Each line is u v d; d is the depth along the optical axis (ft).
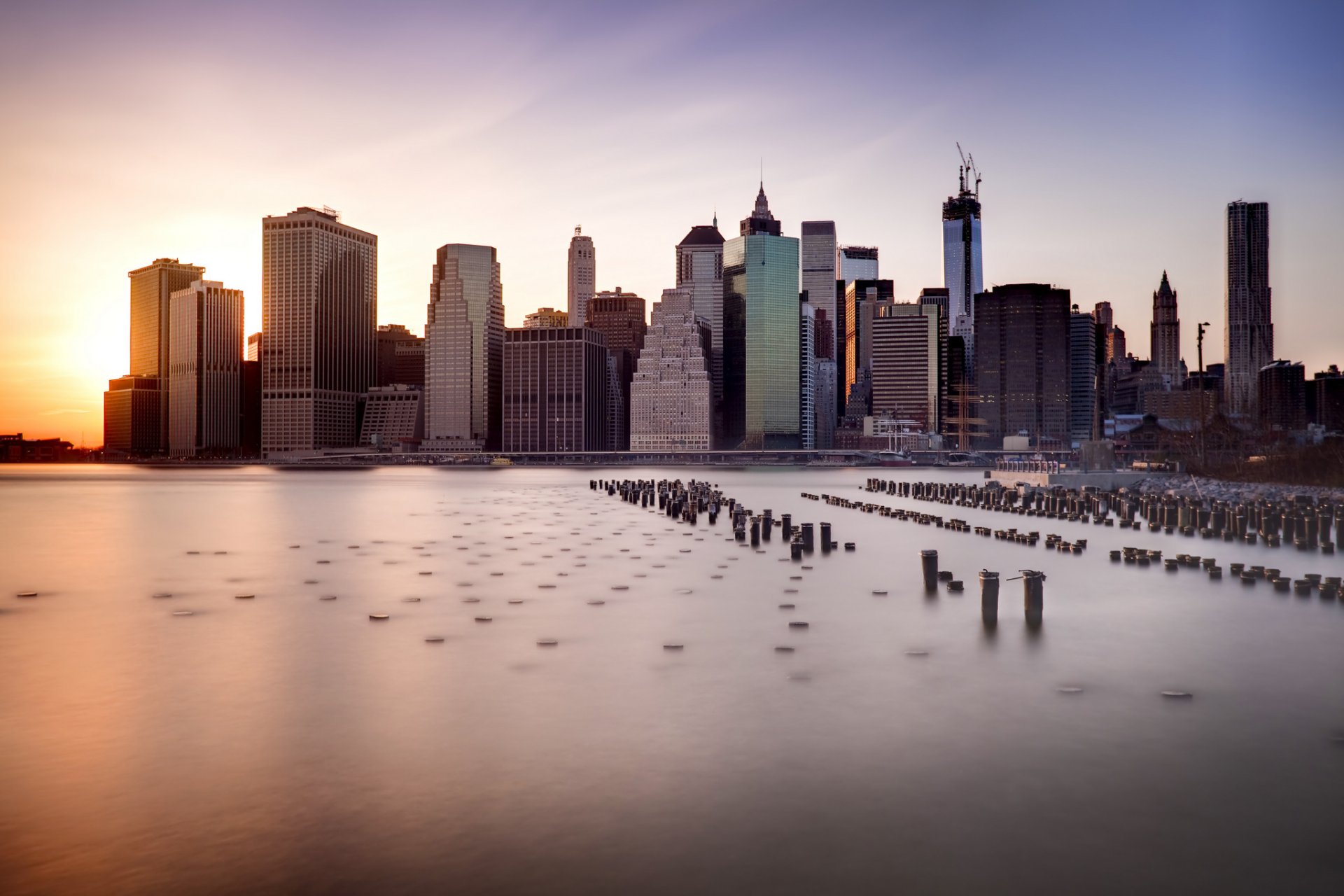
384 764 57.16
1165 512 217.36
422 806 50.80
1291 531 186.29
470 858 44.73
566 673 79.36
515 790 52.90
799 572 143.64
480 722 65.51
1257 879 42.75
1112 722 65.46
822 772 55.62
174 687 75.61
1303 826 48.26
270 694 73.20
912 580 134.31
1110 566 149.69
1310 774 55.57
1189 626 100.37
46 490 547.90
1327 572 144.36
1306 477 320.29
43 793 52.95
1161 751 59.41
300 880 42.73
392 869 43.78
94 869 43.86
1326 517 173.78
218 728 64.75
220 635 97.04
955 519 230.07
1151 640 93.09
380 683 76.43
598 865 43.98
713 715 67.00
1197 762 57.41
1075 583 131.44
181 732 63.82
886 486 418.72
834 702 70.44
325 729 64.18
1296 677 78.43
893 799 51.52
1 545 195.52
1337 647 90.02
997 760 57.77
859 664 82.79
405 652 87.76
